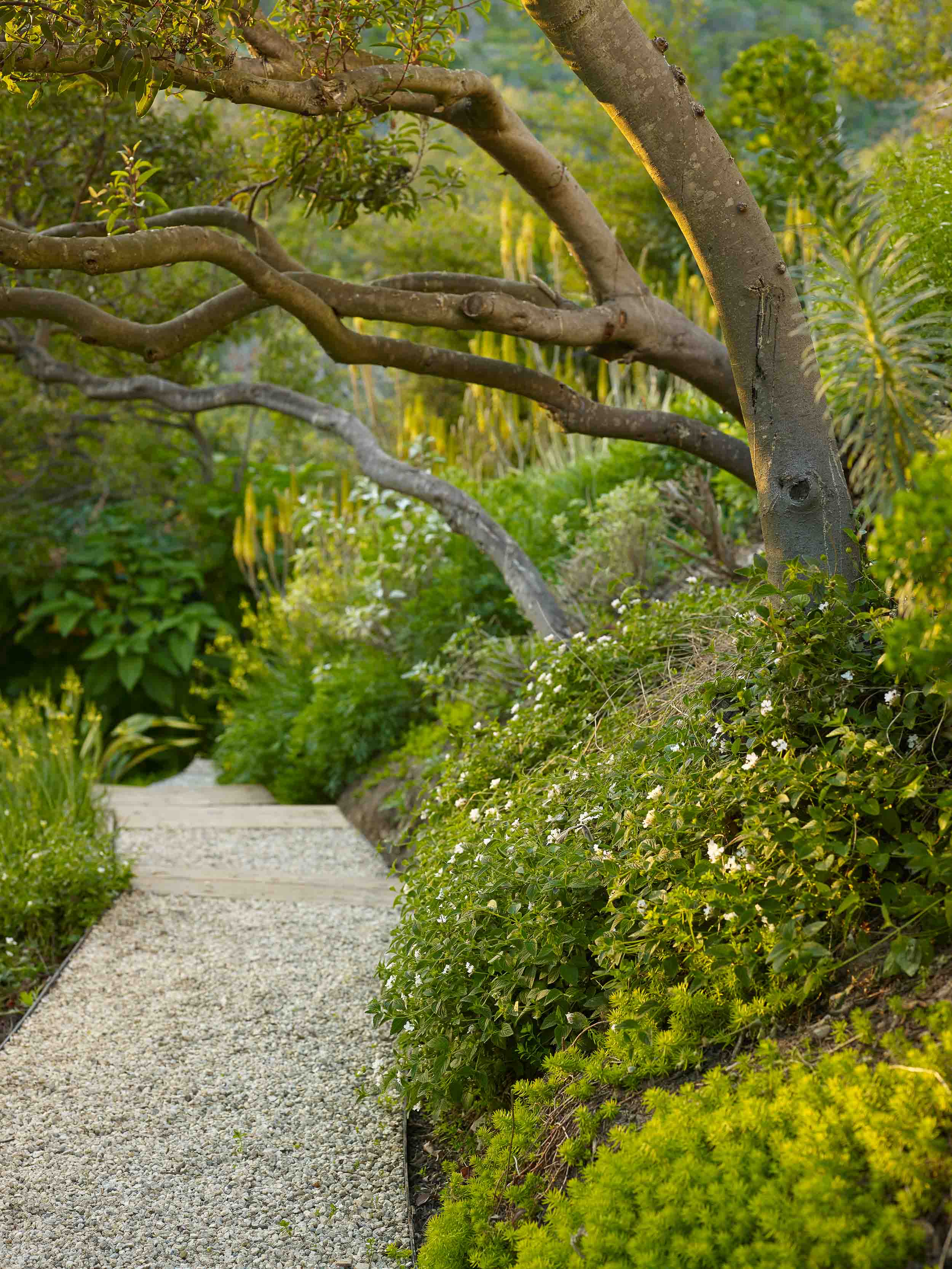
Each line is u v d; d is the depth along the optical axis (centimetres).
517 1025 244
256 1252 223
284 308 295
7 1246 225
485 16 270
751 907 197
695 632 357
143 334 310
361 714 622
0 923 399
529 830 270
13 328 586
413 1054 250
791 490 260
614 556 536
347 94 262
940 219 273
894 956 172
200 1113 280
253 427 1290
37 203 523
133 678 955
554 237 725
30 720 616
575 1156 192
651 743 270
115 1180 250
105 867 440
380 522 736
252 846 541
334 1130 271
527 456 896
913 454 210
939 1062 150
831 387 230
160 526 1073
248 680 885
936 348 245
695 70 1029
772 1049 173
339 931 414
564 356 888
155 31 223
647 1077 201
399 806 526
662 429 352
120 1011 343
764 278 258
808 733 230
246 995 354
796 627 234
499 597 633
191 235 267
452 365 329
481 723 428
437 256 1110
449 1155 255
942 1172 141
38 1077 300
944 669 182
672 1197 155
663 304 339
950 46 644
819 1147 148
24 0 211
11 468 916
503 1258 186
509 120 297
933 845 184
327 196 361
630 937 216
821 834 194
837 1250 138
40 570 995
